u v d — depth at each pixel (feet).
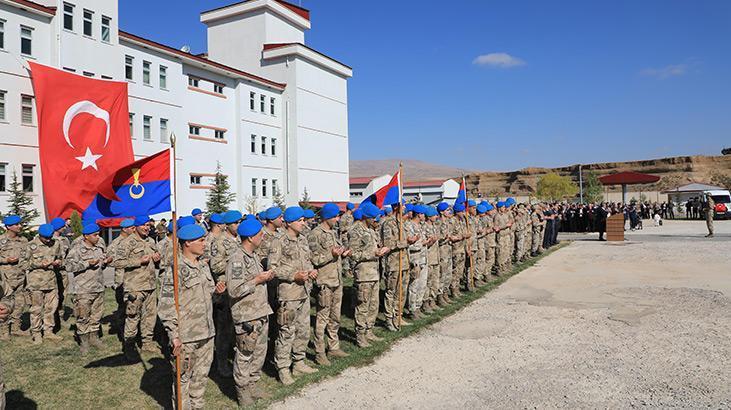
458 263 39.52
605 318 31.65
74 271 26.37
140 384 22.29
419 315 33.58
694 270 49.65
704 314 31.81
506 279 47.70
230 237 27.81
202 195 115.96
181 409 17.62
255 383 20.25
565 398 19.51
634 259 59.36
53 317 29.30
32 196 78.33
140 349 27.25
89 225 26.99
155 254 26.99
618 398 19.36
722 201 158.92
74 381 22.63
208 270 19.12
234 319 19.60
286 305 21.94
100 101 68.74
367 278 27.04
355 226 27.81
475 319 32.58
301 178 143.84
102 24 87.92
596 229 112.57
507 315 33.37
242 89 127.54
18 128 76.84
